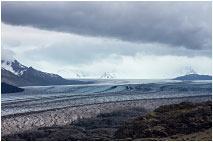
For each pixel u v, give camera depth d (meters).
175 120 110.25
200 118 107.62
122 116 178.12
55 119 172.12
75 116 181.62
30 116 179.38
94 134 128.12
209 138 85.38
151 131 104.56
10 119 169.25
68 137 124.25
